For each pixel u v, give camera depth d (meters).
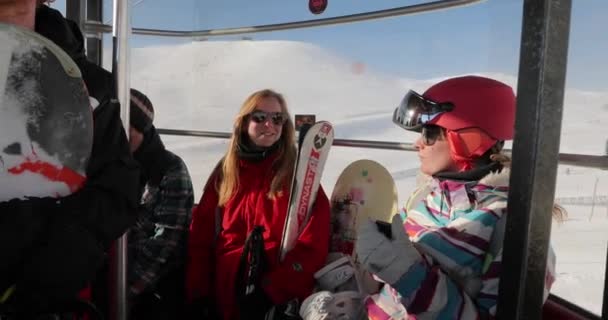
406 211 1.75
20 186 0.94
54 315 1.06
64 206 0.99
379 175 2.29
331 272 1.95
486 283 1.24
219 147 7.16
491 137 1.36
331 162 6.92
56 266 0.94
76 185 1.03
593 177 4.89
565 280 2.55
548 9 0.75
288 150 2.27
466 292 1.27
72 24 1.32
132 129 2.19
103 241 1.05
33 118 0.95
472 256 1.26
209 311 2.28
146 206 2.27
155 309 2.27
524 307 0.80
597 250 3.24
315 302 1.68
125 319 1.42
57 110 0.98
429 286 1.20
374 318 1.48
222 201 2.32
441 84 1.45
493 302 1.22
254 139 2.26
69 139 1.01
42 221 0.95
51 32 1.16
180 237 2.26
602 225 3.71
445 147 1.43
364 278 1.81
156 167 2.27
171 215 2.23
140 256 2.20
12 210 0.91
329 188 5.23
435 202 1.44
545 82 0.76
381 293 1.51
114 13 1.35
